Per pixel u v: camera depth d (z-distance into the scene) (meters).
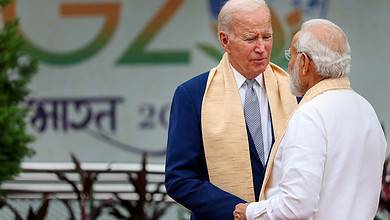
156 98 18.08
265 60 7.87
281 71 8.30
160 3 17.98
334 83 7.35
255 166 7.96
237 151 7.95
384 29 17.47
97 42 18.22
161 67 18.02
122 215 11.29
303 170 7.03
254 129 8.05
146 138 18.11
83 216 11.19
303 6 17.39
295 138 7.14
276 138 7.99
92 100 18.23
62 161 18.22
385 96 17.53
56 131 18.22
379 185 7.40
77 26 18.25
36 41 18.28
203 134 8.00
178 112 8.12
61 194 13.25
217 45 17.80
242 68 7.95
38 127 18.19
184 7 17.89
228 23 7.87
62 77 18.30
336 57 7.30
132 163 18.16
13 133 12.45
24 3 18.41
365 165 7.30
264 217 7.30
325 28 7.35
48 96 18.27
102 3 18.17
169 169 8.05
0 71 12.77
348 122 7.24
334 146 7.16
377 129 7.41
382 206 10.79
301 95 7.56
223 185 7.95
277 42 17.09
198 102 8.09
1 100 12.67
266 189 7.70
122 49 18.14
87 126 18.25
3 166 12.48
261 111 8.10
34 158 18.16
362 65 17.56
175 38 17.95
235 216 7.58
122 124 18.16
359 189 7.25
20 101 13.38
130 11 18.08
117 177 13.98
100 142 18.22
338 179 7.15
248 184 7.93
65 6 18.28
